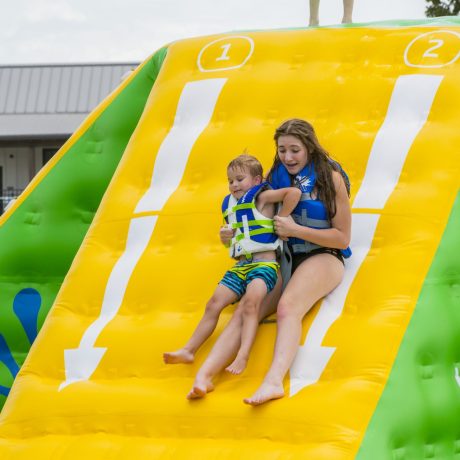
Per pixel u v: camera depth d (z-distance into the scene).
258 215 8.55
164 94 11.08
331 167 8.70
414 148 9.60
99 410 8.66
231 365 8.27
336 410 7.85
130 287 9.59
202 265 9.51
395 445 8.02
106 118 11.57
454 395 8.61
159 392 8.61
